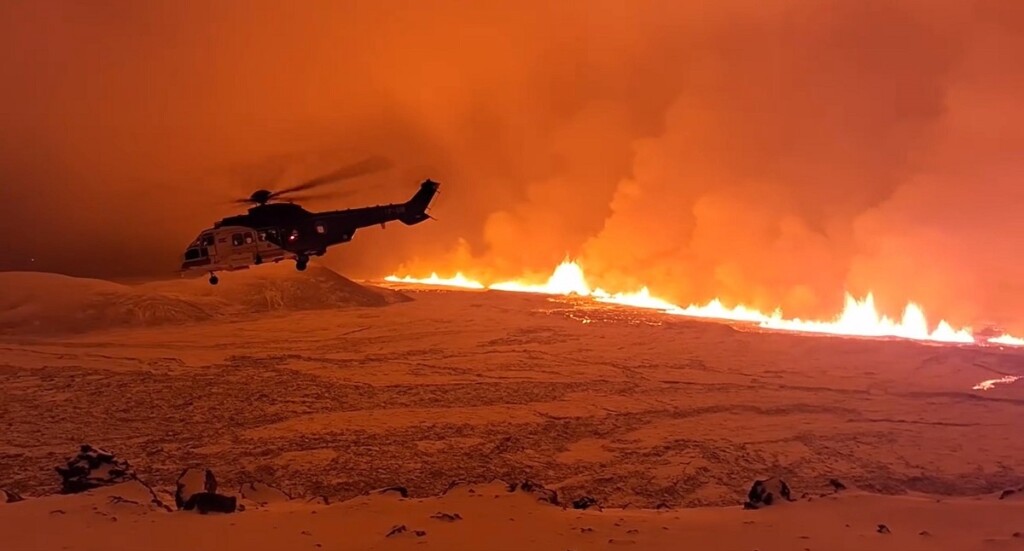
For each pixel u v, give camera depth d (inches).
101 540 242.7
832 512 297.6
